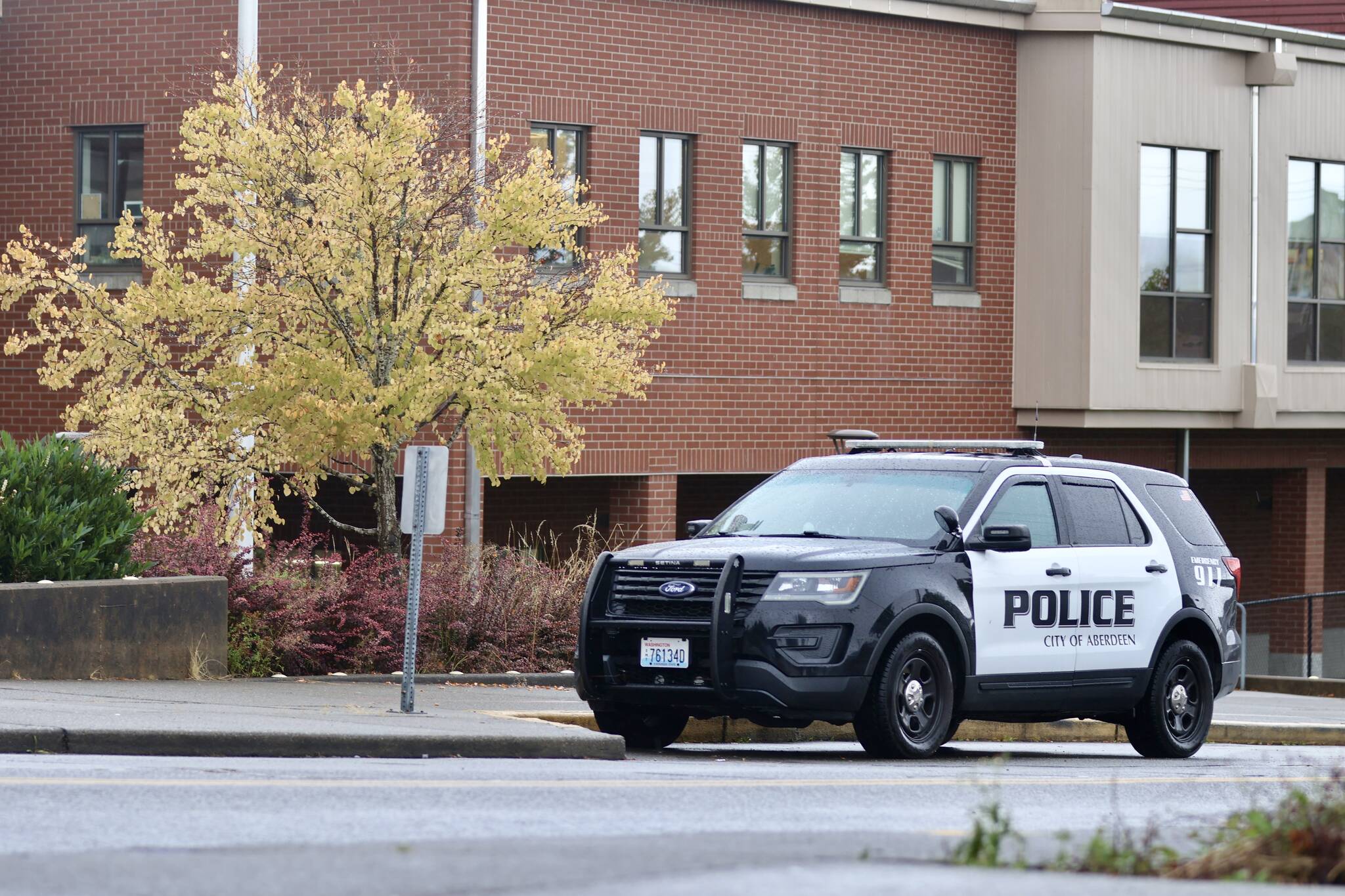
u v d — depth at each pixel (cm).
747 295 3184
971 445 1872
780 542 1688
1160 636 1855
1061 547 1788
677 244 3133
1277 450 3834
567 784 1363
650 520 3097
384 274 2266
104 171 3064
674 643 1634
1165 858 950
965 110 3416
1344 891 852
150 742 1477
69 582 1923
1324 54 3688
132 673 1962
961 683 1688
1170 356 3538
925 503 1742
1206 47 3534
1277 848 937
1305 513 3891
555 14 2961
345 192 2198
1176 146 3509
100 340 2256
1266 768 1772
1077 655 1777
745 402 3191
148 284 3000
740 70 3169
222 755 1492
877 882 880
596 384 2255
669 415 3105
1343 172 3788
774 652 1595
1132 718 1878
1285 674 3906
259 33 2944
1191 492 1986
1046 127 3441
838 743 1983
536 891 866
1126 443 3653
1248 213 3612
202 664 2030
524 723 1689
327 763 1453
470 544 2766
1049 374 3450
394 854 984
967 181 3459
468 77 2852
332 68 2908
